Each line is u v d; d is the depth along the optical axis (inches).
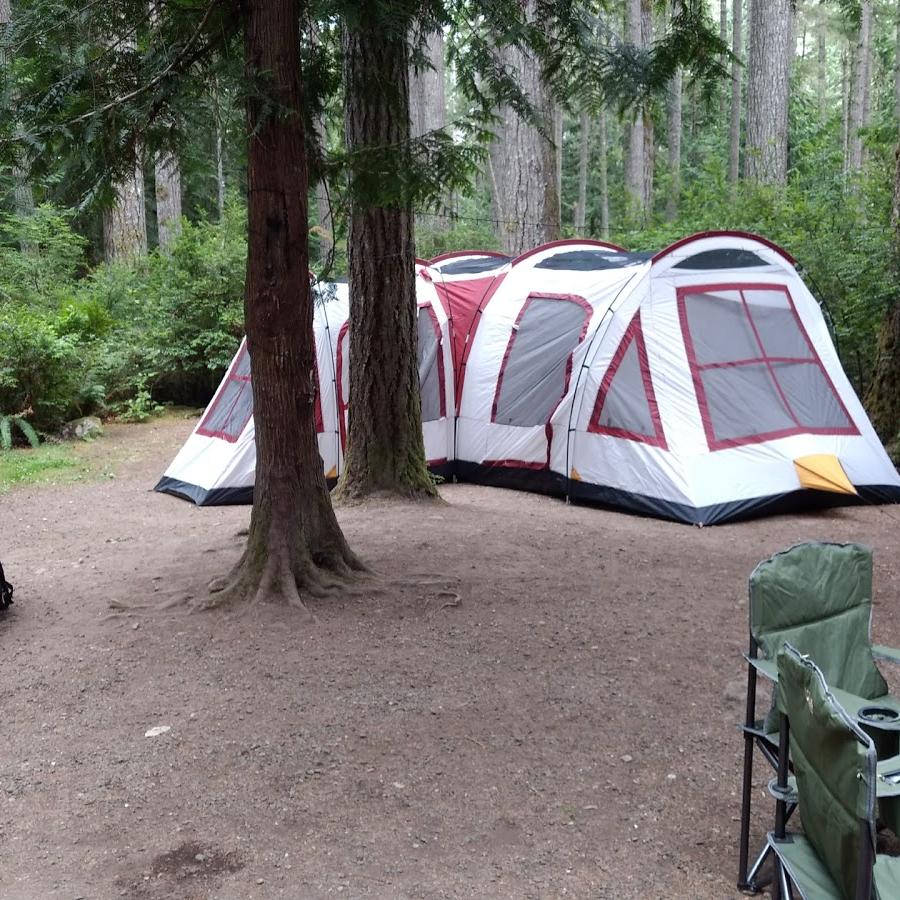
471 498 349.7
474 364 380.2
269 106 189.6
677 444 315.6
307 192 220.1
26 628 216.7
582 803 139.6
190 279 594.6
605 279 351.3
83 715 171.5
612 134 1333.7
